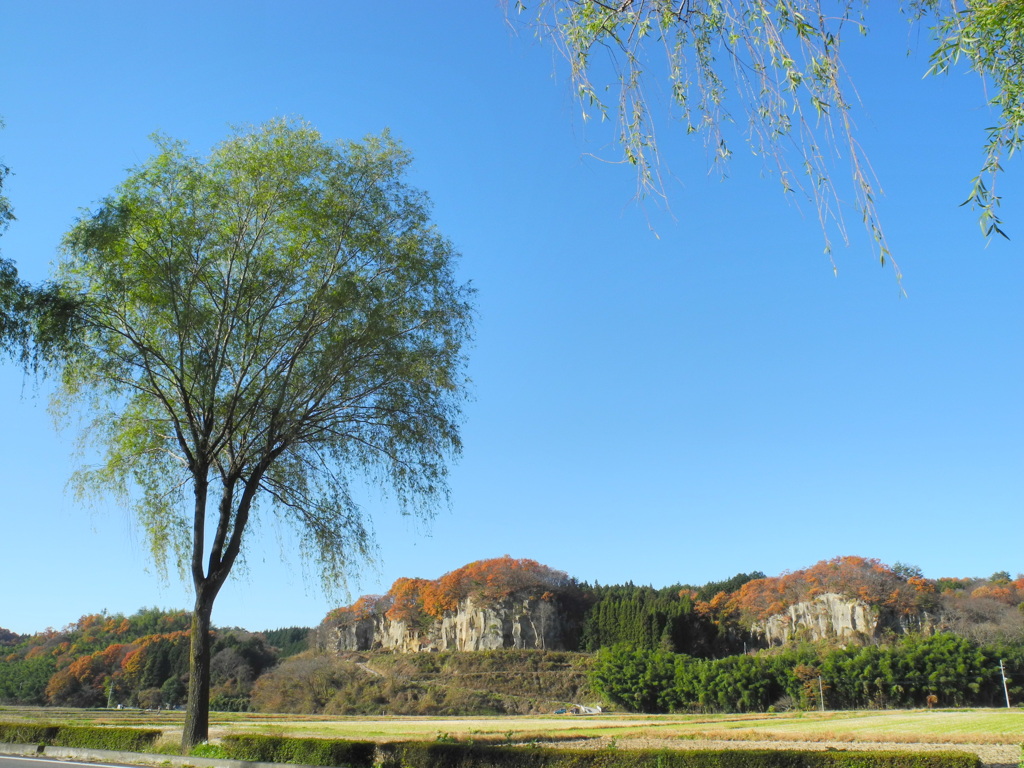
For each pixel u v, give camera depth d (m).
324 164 19.59
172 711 83.00
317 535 19.94
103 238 17.53
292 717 74.31
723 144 7.12
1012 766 18.06
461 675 115.12
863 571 115.50
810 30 6.49
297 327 19.16
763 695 78.25
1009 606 106.12
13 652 125.81
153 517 19.47
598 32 7.32
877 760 13.98
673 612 125.62
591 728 49.41
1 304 17.50
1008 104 6.82
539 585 143.00
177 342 19.05
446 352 20.03
